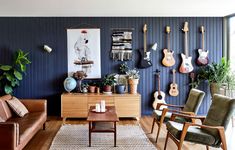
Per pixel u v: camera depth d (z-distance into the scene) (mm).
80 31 5617
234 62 5691
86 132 4312
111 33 5656
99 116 3656
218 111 3158
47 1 4434
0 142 2736
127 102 5188
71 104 5141
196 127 3393
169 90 5727
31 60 5613
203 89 5766
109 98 5168
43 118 4250
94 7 4879
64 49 5629
